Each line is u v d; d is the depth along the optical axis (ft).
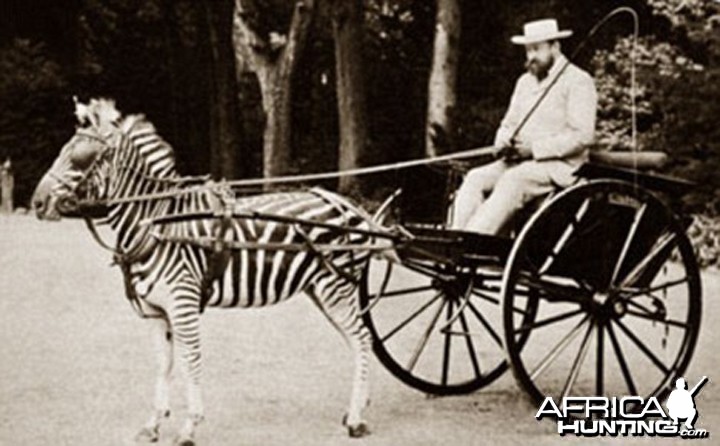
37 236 75.77
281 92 91.76
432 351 41.52
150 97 107.45
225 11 90.63
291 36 90.84
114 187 28.43
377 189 87.61
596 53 91.71
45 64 105.50
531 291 31.76
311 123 102.47
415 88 101.14
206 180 29.19
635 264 32.27
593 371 39.27
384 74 101.19
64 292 53.36
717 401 35.09
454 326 45.91
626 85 87.97
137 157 28.71
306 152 102.17
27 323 45.60
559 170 32.19
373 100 101.09
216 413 32.17
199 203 28.89
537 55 33.45
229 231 28.89
